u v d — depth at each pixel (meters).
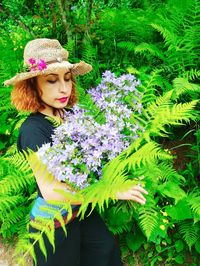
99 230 2.21
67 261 2.00
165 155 1.78
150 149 1.60
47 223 1.62
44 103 1.96
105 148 1.63
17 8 4.69
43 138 1.82
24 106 1.93
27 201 3.27
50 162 1.56
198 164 3.11
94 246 2.22
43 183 1.71
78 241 2.05
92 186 1.58
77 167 1.66
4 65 4.09
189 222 2.77
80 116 1.77
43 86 1.89
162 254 2.89
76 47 4.10
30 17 4.75
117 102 2.01
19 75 1.82
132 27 4.09
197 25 3.74
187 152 3.28
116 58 3.93
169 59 3.65
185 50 3.48
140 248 2.94
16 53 4.40
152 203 2.51
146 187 2.55
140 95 2.12
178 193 2.62
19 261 1.55
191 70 3.32
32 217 1.97
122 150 1.76
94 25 4.29
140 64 3.87
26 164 2.12
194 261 2.80
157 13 4.19
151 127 1.97
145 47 3.47
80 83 3.66
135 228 2.91
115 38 4.20
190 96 3.43
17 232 3.25
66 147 1.57
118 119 1.81
